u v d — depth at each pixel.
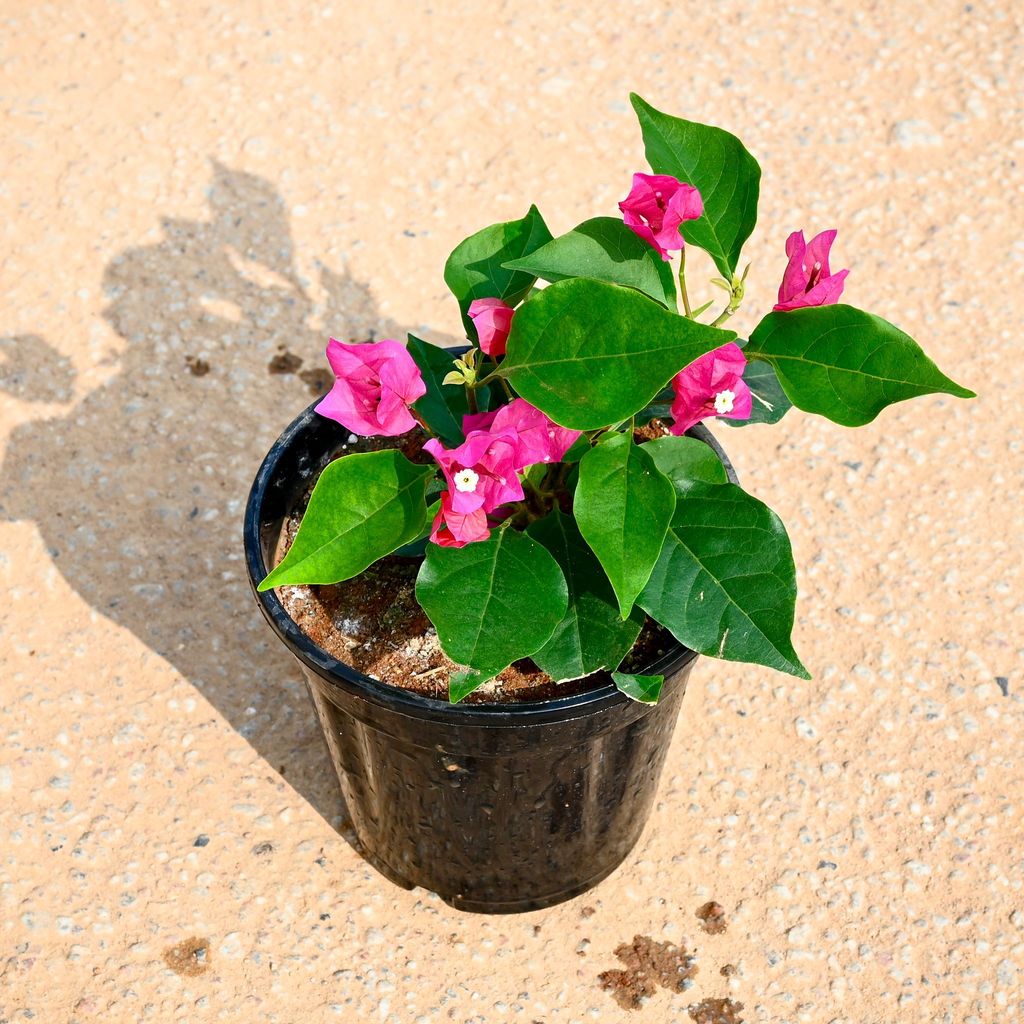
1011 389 1.32
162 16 1.63
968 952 1.10
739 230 0.97
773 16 1.66
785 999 1.08
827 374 0.92
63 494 1.25
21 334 1.32
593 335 0.89
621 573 0.90
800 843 1.14
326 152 1.49
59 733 1.17
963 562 1.24
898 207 1.47
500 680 0.99
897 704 1.19
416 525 0.93
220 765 1.16
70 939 1.10
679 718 1.18
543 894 1.10
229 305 1.35
